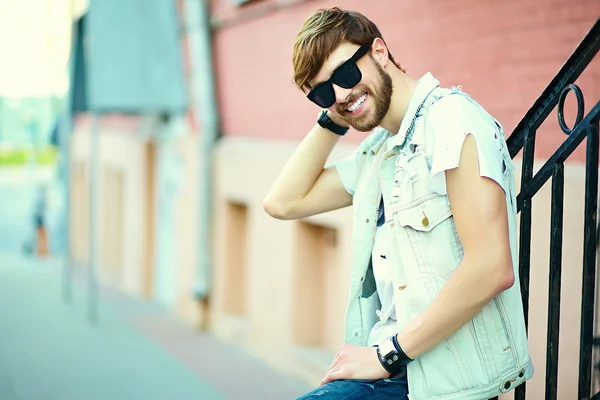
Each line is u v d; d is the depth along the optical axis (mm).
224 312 9688
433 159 2139
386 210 2312
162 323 10836
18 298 13469
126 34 10578
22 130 27047
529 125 2441
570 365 3824
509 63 4723
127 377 7918
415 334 2156
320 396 2281
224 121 9703
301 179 2697
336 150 6570
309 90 2324
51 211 24578
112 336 10016
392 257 2262
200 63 9734
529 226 2457
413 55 5844
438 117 2180
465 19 5168
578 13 4172
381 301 2402
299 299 7859
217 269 9812
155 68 10578
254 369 8156
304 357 7598
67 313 11867
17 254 22125
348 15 2283
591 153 2207
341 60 2248
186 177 10961
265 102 8500
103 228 16594
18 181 48406
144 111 11367
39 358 8797
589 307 2240
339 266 7348
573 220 3836
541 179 2402
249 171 8789
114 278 15688
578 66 2268
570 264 3850
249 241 9031
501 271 2064
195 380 7758
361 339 2463
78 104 13477
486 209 2078
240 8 8875
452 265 2182
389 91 2285
